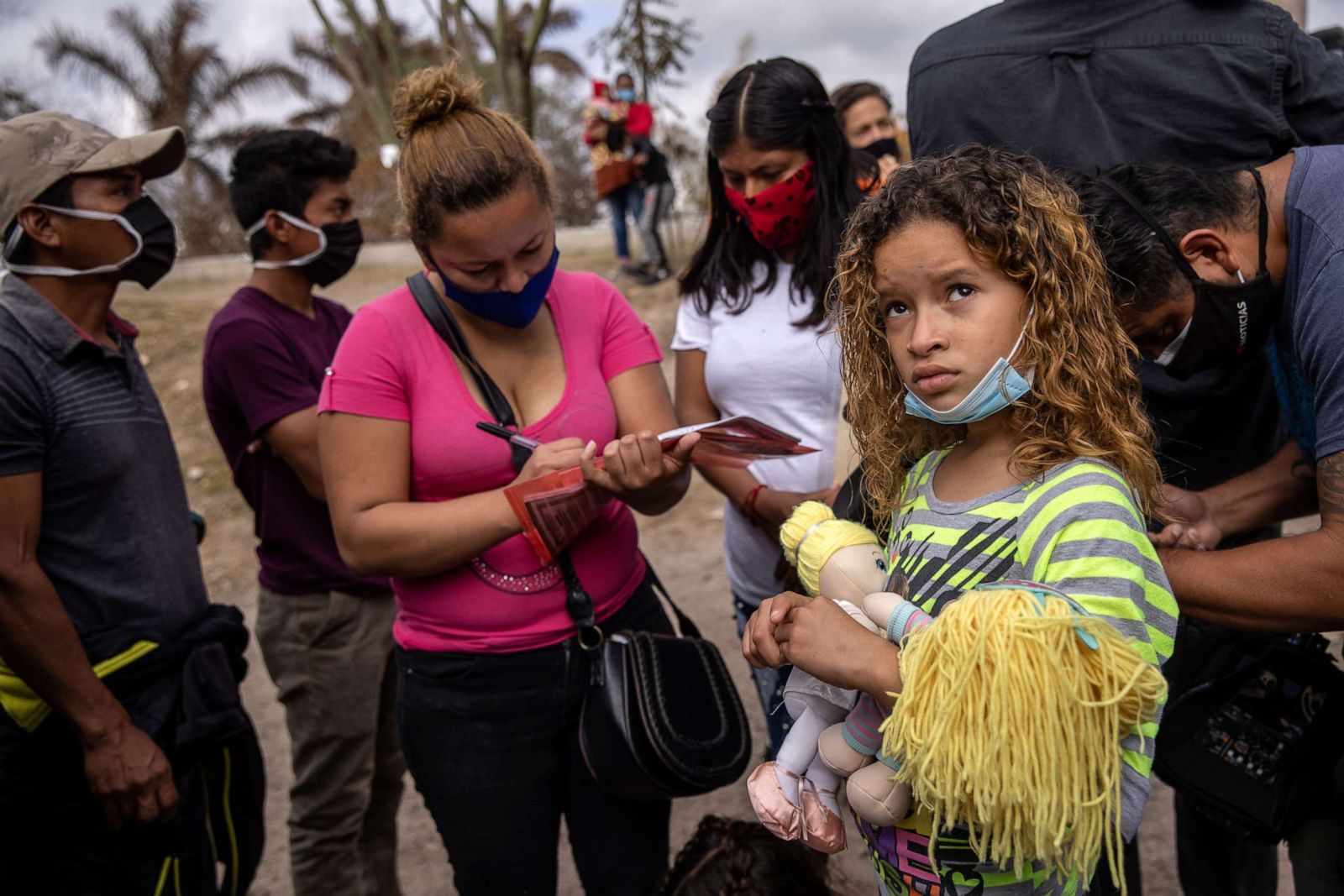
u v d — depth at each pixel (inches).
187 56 796.6
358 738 113.9
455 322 82.7
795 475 102.7
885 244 54.7
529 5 655.1
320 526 111.3
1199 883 96.3
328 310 121.3
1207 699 79.0
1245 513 80.4
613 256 453.7
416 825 147.8
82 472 87.2
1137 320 69.6
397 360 81.4
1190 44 84.6
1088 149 86.9
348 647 112.3
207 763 95.2
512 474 82.6
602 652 82.5
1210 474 89.9
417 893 132.6
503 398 83.2
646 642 83.0
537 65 741.3
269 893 135.8
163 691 91.6
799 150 95.9
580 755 85.0
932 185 53.7
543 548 79.3
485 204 74.5
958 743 46.5
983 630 46.2
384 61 568.1
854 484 74.8
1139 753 51.8
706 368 106.7
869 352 61.0
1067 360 53.7
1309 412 72.5
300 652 112.3
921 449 63.4
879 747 56.9
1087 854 48.3
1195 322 68.6
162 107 794.2
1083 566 50.9
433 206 74.9
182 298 450.3
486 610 82.6
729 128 95.9
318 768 113.7
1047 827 46.4
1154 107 85.3
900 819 57.0
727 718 84.2
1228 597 63.3
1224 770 78.2
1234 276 67.5
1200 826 94.7
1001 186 52.8
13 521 81.7
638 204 385.4
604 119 378.3
